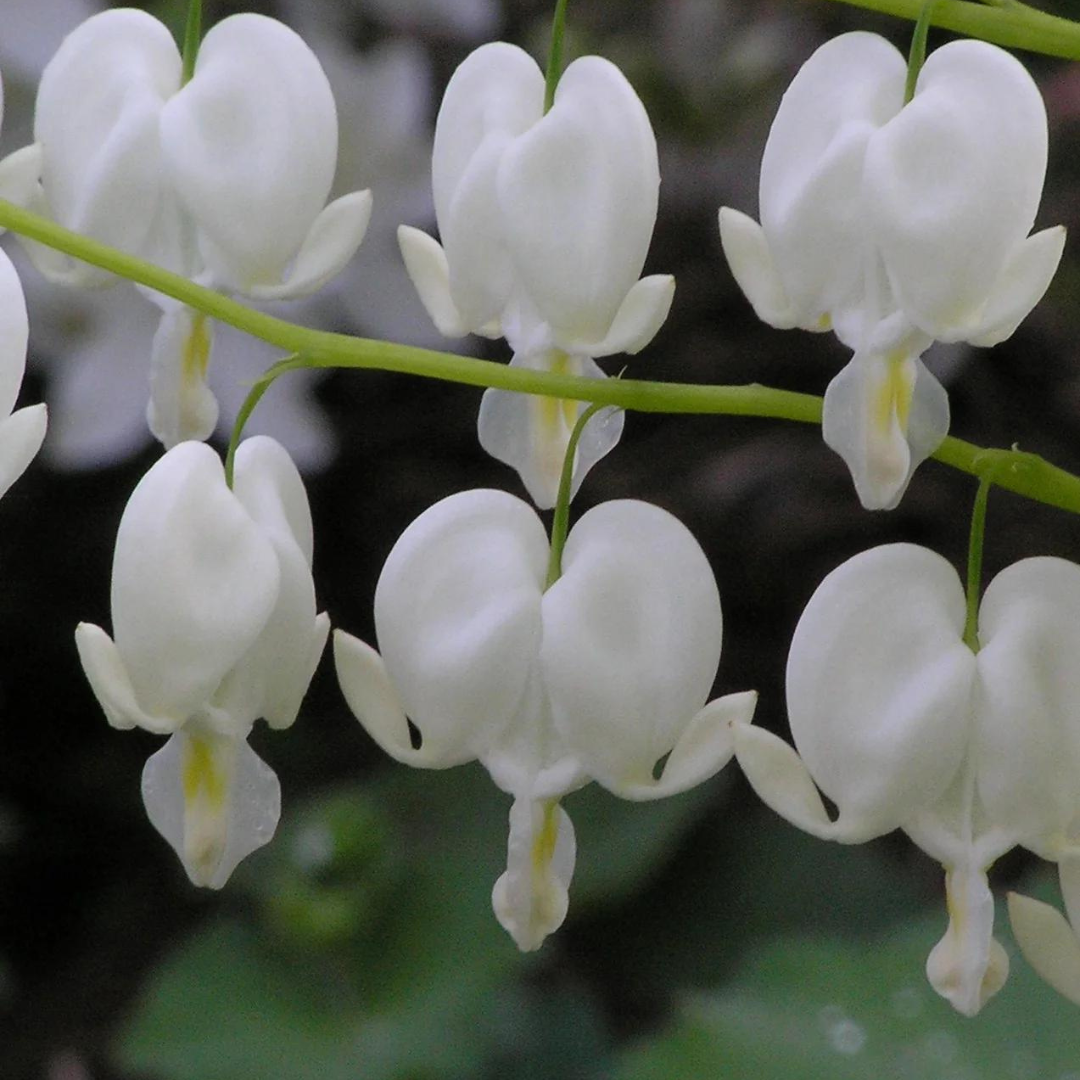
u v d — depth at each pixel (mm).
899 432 368
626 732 373
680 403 372
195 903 566
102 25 381
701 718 374
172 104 378
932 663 369
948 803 372
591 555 374
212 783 374
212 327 382
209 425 383
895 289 365
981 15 369
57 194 382
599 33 534
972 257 364
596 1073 490
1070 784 370
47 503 536
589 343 373
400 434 536
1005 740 369
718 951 510
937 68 366
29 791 571
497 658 374
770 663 528
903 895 508
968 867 372
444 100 377
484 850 512
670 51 525
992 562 506
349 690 376
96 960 561
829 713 370
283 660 374
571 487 376
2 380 366
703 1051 460
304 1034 485
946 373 492
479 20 505
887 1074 454
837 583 370
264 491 374
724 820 532
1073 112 495
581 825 510
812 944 470
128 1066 485
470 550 375
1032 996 460
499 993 487
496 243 375
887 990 463
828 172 366
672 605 373
